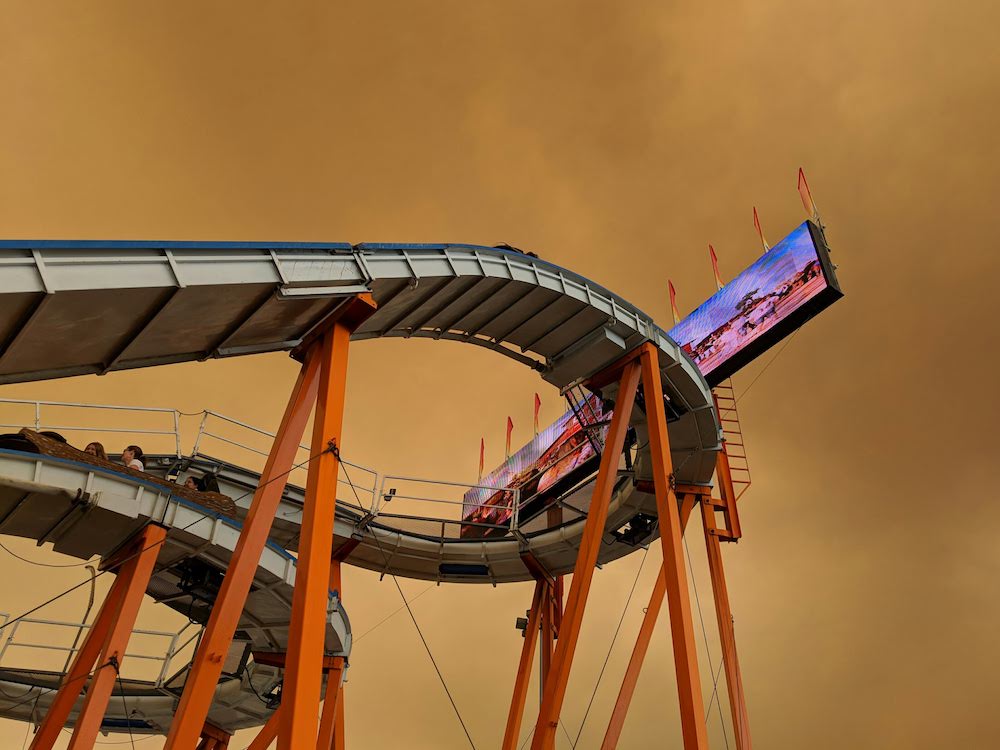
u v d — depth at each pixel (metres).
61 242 15.47
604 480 27.92
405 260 23.23
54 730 22.31
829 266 36.81
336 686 29.98
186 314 18.62
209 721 35.53
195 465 31.94
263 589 26.86
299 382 21.73
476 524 38.22
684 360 31.97
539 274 27.77
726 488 37.34
